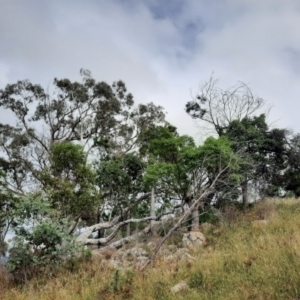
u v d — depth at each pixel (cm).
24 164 2791
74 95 3036
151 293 998
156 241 1762
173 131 2670
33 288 1270
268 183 2288
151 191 2138
